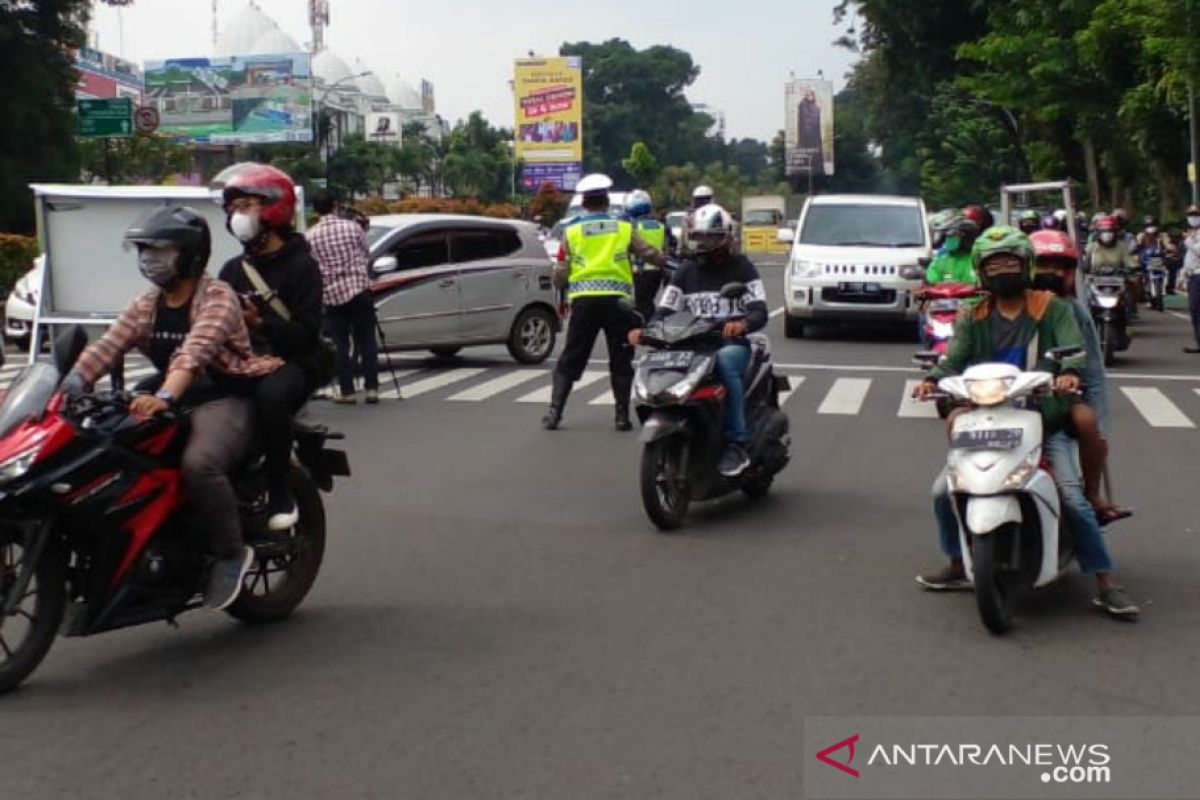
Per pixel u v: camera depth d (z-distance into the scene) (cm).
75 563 604
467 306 1811
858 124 12812
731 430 924
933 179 6938
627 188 13950
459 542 870
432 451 1198
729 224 956
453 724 555
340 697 588
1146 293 2798
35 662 593
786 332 2277
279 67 7712
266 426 652
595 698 585
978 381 667
